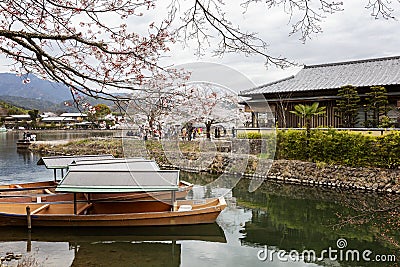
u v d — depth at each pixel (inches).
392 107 690.2
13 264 271.9
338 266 274.7
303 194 541.0
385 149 546.9
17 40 158.9
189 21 166.9
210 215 361.4
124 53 166.6
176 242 335.6
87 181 361.4
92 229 351.6
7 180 682.2
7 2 168.7
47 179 693.9
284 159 667.4
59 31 183.5
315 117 772.0
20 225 357.7
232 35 160.4
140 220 350.6
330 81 780.0
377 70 767.7
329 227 377.7
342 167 584.1
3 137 2003.0
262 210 453.1
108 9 164.6
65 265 277.0
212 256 300.5
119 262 286.7
